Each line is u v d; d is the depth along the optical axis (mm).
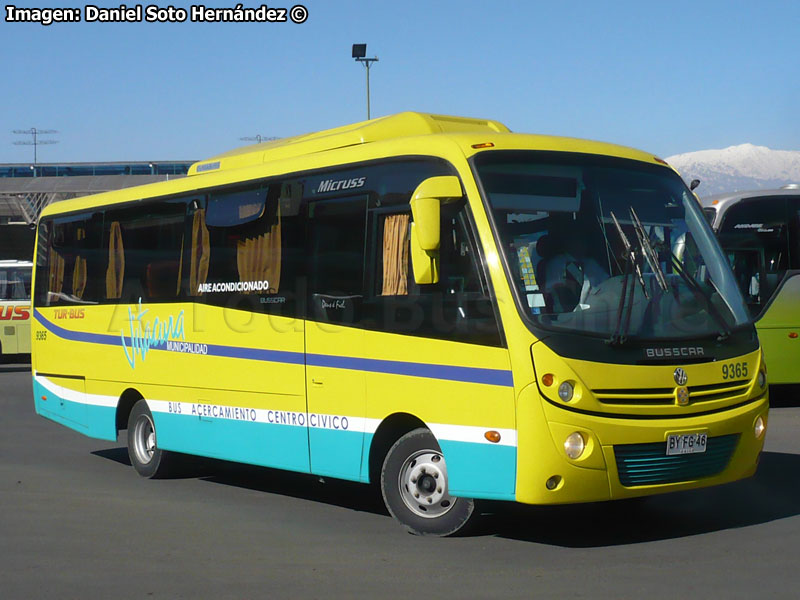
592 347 7176
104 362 12031
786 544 7496
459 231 7684
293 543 7859
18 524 8727
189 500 9898
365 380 8352
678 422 7391
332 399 8680
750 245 16609
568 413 7039
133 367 11492
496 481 7312
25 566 7250
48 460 12711
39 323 13602
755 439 7945
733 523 8281
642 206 8078
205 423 10320
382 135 9250
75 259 12844
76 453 13352
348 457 8531
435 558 7250
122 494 10266
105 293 12094
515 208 7625
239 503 9711
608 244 7754
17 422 16656
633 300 7500
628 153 8422
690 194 8492
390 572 6887
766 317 16469
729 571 6730
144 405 11422
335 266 8734
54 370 13172
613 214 7914
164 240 11102
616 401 7195
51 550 7742
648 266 7727
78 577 6930
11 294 27516
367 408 8336
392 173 8336
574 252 7605
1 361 29797
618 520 8492
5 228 40781
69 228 13055
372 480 8375
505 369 7246
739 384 7836
